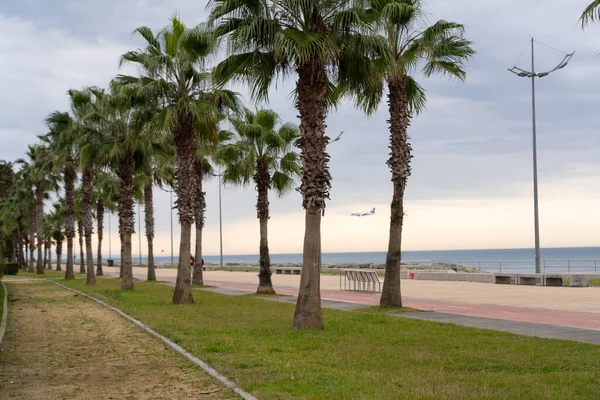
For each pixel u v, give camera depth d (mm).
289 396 7438
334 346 11648
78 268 95562
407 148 19531
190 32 22688
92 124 33625
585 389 7676
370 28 14523
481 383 8141
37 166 59906
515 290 29672
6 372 9914
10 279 50594
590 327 14609
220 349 11266
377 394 7492
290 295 27500
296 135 29453
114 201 61562
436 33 18844
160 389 8477
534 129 36688
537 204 36500
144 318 17453
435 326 14758
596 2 11648
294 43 13773
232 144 28734
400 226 19797
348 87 16375
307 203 14617
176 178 23734
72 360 11031
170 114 22312
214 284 40125
